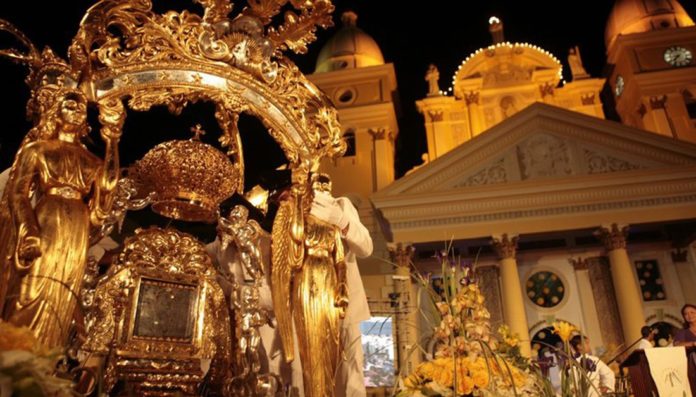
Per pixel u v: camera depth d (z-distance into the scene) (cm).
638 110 2277
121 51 303
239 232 322
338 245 337
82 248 247
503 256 1855
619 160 1966
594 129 1989
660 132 2123
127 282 287
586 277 2031
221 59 326
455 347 302
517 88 2353
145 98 307
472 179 2008
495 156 2025
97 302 276
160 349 284
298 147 348
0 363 154
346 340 348
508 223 1897
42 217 241
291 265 320
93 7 296
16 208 236
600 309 1961
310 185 345
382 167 2209
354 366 340
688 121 2125
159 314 290
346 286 329
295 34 372
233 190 342
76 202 257
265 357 353
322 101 367
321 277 320
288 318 310
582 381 278
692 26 2312
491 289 1961
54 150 259
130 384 273
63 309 233
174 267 303
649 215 1855
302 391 352
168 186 320
